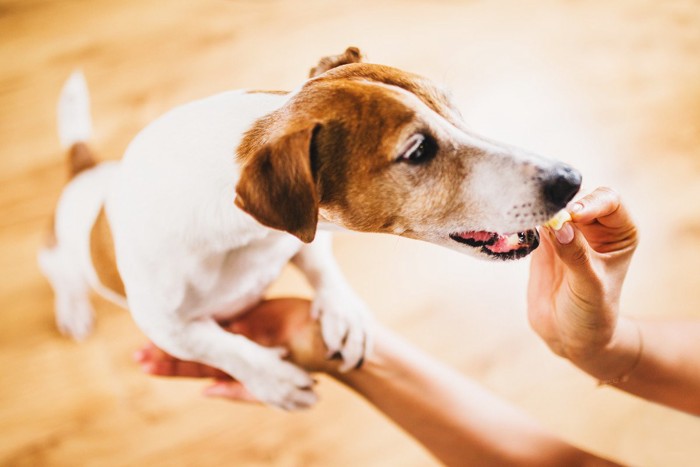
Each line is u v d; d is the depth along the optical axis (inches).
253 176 18.3
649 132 35.6
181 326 21.2
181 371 24.1
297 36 37.6
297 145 18.3
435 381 21.9
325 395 29.6
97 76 35.9
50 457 28.9
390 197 19.2
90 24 37.2
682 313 31.1
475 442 21.1
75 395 29.7
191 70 36.4
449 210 19.3
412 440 29.1
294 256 22.9
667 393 21.0
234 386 23.8
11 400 29.6
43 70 35.9
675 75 37.8
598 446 28.8
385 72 19.6
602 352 20.0
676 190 34.0
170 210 19.6
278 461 28.8
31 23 37.0
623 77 37.5
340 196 19.4
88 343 30.5
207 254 20.1
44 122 34.4
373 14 38.7
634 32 39.2
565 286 19.3
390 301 31.0
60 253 28.0
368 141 18.8
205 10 38.0
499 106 35.9
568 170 19.1
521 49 38.1
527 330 30.6
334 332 22.4
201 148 19.5
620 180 34.1
